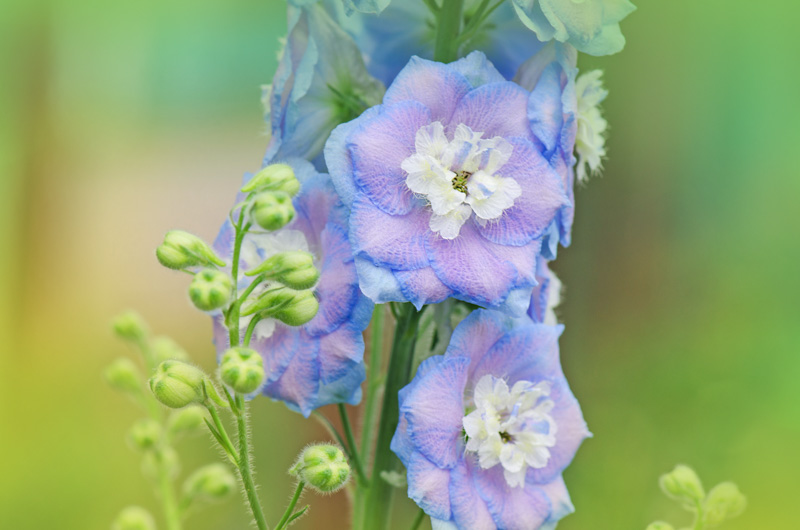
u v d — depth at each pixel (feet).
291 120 1.91
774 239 4.26
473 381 1.89
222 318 1.88
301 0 1.89
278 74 1.93
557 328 1.90
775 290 4.19
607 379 3.70
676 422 3.49
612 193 4.01
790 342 3.99
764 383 3.88
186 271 1.80
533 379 1.90
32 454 3.92
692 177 4.24
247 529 3.28
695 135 4.25
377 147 1.83
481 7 1.91
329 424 1.94
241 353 1.76
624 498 2.95
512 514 1.87
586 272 3.90
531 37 1.94
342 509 3.13
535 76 1.91
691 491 2.06
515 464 1.86
